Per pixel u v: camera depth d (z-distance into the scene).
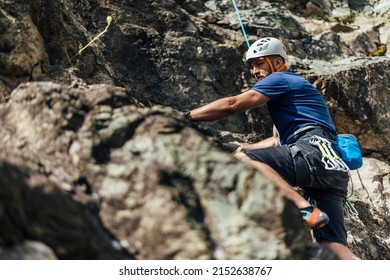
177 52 8.30
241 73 8.61
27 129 4.93
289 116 6.42
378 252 7.68
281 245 4.39
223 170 4.59
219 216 4.44
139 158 4.64
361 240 7.63
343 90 8.80
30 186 4.08
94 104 4.91
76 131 4.81
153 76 8.09
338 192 6.35
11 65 6.04
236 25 9.51
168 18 8.56
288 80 6.51
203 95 8.22
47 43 6.59
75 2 8.10
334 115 8.77
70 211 4.21
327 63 9.48
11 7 6.24
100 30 8.05
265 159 6.05
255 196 4.50
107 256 4.20
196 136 4.73
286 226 4.47
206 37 8.84
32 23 6.32
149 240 4.31
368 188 8.45
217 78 8.40
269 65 6.91
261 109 8.45
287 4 10.53
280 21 9.88
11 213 3.93
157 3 8.62
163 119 4.80
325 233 6.30
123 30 8.16
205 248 4.27
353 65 9.20
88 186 4.60
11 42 6.10
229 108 6.34
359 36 10.30
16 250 3.84
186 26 8.62
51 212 4.12
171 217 4.34
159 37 8.33
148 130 4.77
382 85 9.09
